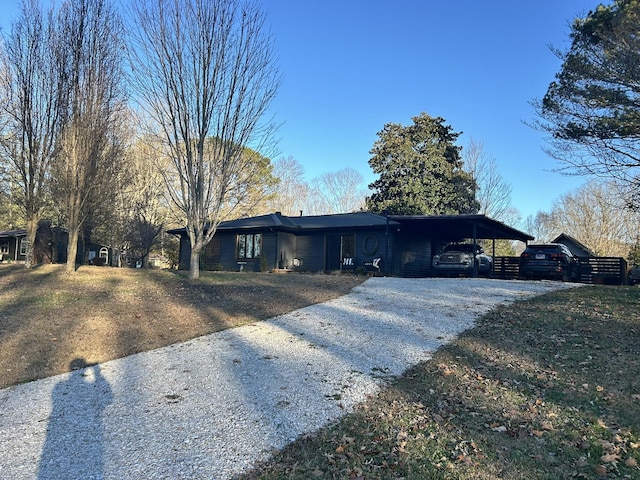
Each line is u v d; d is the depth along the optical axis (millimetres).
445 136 34281
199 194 13297
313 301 10719
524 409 4695
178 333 8125
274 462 3725
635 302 9180
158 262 39531
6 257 33250
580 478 3463
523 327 7766
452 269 16297
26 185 15656
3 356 6805
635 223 37469
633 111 14453
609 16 14891
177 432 4297
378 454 3842
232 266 21812
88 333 7977
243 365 6297
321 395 5148
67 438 4219
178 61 12516
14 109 15023
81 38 13805
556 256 15234
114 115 15641
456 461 3715
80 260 27781
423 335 7559
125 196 26188
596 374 5559
